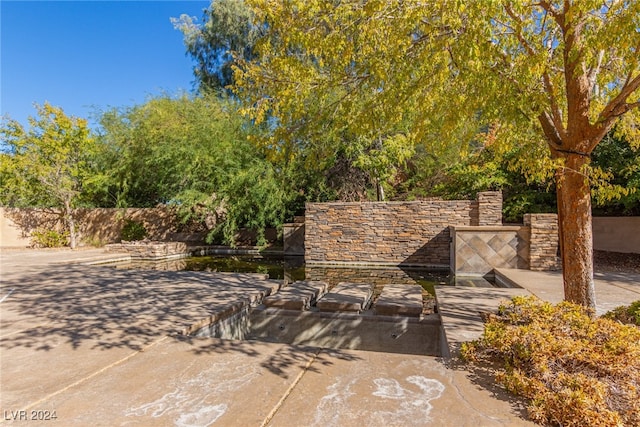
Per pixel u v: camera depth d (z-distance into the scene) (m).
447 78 4.15
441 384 2.35
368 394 2.21
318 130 5.48
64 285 5.75
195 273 6.87
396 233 9.97
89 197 15.62
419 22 3.70
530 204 9.95
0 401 2.14
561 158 3.28
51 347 3.05
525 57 3.38
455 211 9.59
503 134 4.12
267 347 3.06
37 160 12.73
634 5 2.64
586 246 3.27
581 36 3.20
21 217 14.36
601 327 2.58
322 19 4.22
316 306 4.97
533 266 7.59
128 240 14.34
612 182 8.54
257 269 9.44
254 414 1.98
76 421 1.92
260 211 12.23
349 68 4.80
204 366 2.65
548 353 2.29
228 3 15.14
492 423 1.90
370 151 11.03
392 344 4.34
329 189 12.50
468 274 8.13
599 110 4.06
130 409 2.04
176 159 12.50
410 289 5.50
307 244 10.55
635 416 1.86
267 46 4.62
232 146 12.55
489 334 2.71
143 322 3.77
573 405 1.87
